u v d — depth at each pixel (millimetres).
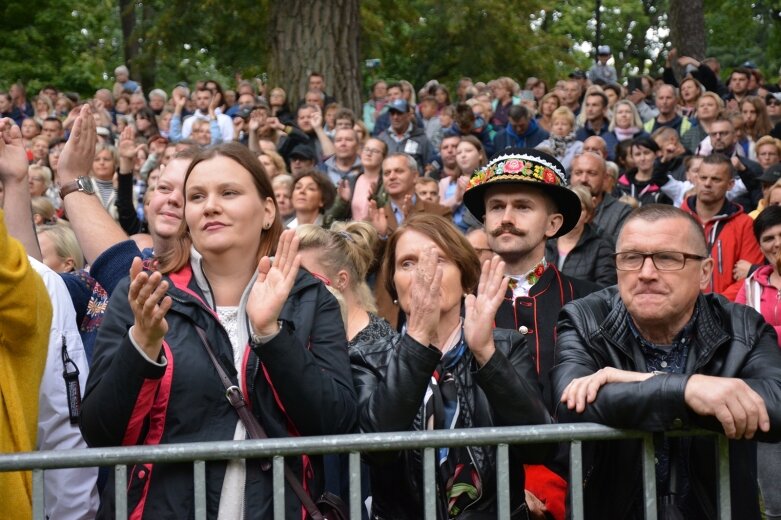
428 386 4949
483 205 6805
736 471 4500
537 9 43281
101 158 13227
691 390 4180
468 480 4754
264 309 4301
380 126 21141
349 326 6805
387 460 4633
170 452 4066
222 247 4625
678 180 13961
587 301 4984
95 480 5508
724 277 10492
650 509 4324
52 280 5547
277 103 22750
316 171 11406
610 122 18375
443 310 5199
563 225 6637
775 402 4273
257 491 4332
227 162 4711
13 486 4785
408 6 37594
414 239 5348
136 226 10938
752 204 12859
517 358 5020
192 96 23453
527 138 16766
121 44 48281
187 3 33125
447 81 43312
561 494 5328
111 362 4371
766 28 52156
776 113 20000
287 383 4320
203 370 4434
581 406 4375
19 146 6203
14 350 4965
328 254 6871
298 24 24125
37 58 40469
